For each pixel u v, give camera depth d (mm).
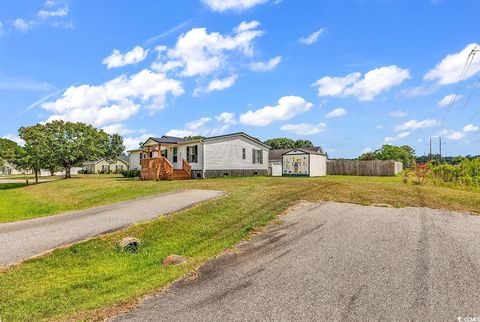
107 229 8586
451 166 19578
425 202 11359
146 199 13328
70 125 37719
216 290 4934
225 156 27297
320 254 6324
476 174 18000
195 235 8414
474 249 6398
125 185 19641
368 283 4957
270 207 10633
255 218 9406
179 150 28875
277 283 5086
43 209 14695
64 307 4668
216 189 15156
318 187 15156
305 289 4828
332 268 5598
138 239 7895
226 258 6395
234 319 4020
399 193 13266
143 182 21625
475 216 9297
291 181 18812
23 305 4746
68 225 9188
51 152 35719
